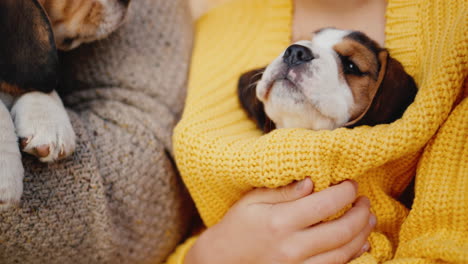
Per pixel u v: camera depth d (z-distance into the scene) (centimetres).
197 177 105
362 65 102
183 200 123
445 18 98
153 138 115
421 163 90
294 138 90
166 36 130
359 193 98
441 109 84
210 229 104
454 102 89
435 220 85
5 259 98
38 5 107
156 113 120
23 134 95
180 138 107
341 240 88
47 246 99
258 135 114
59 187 98
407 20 110
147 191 113
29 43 106
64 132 98
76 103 122
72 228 99
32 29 106
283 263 88
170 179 118
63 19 118
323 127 101
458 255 76
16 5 104
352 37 106
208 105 116
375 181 98
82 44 125
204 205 111
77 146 101
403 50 108
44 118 98
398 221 98
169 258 119
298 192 89
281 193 93
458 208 82
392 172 99
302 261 88
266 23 135
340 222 89
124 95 119
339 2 125
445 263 81
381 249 93
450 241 82
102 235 102
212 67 128
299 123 102
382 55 102
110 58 123
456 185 84
